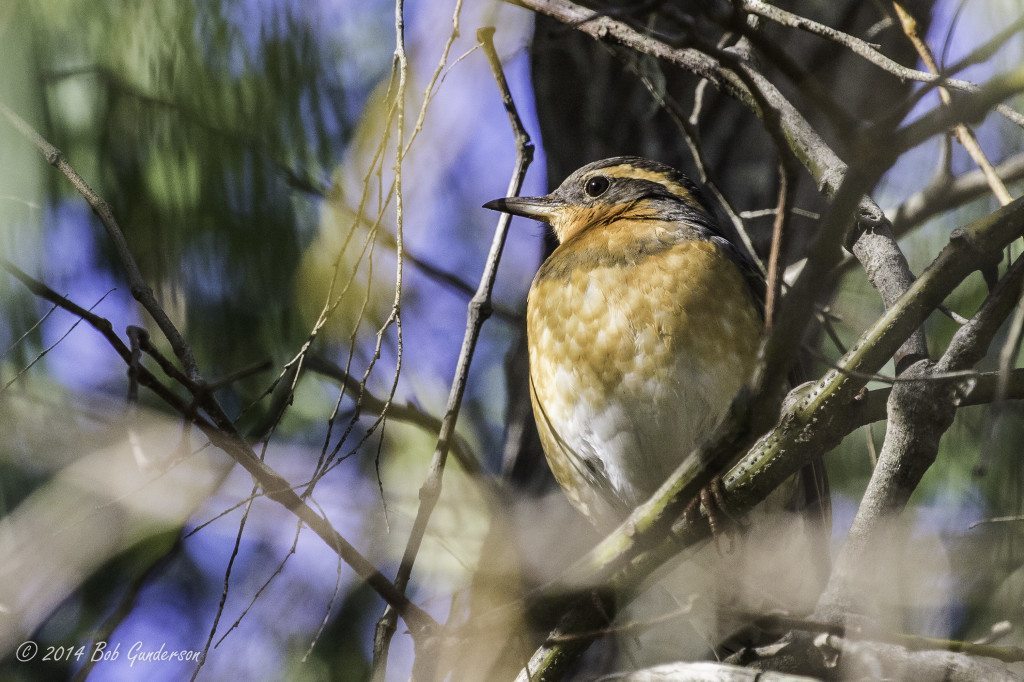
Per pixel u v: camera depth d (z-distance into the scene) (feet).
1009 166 27.55
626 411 26.68
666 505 19.51
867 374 17.89
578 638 21.35
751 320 26.66
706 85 29.22
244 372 19.29
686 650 26.73
